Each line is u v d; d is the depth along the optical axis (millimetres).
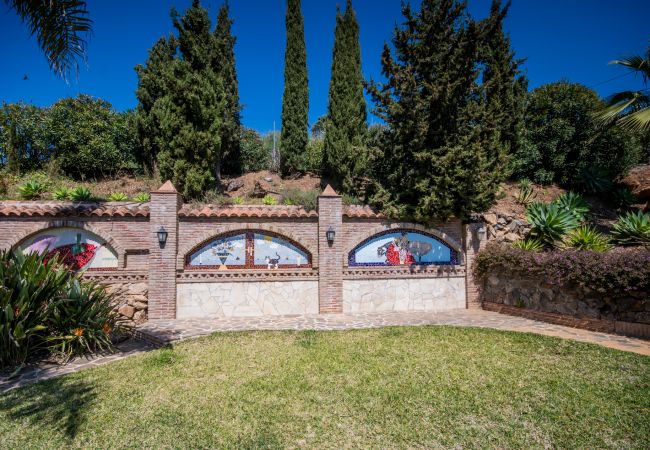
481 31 11648
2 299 6762
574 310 9688
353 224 12172
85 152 18250
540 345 7672
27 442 4270
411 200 12695
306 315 11414
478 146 11234
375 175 13688
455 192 11953
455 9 11969
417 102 11781
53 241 10969
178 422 4703
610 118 13664
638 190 16641
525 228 14008
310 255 11938
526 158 17812
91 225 11070
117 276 11023
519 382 5809
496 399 5238
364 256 12234
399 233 12508
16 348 6832
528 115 18453
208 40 15164
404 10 12328
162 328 9609
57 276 7918
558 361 6719
